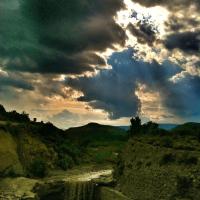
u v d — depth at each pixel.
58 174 99.50
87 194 76.19
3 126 102.12
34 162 96.56
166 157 52.91
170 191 47.94
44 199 76.25
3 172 86.88
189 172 45.88
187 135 62.25
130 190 63.16
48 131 129.50
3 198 68.75
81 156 133.38
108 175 91.12
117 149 153.50
